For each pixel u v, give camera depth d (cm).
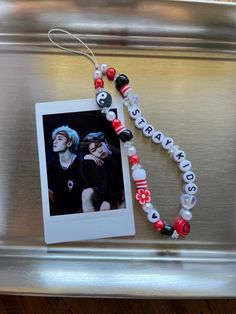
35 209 16
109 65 17
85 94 16
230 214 16
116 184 16
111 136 16
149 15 16
